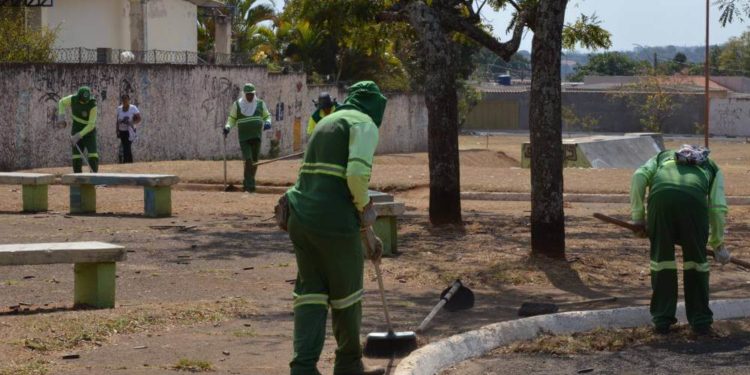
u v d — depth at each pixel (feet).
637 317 34.68
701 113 269.03
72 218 61.98
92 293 35.06
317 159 25.13
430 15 55.21
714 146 209.97
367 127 24.80
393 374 26.68
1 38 114.11
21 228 57.16
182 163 92.53
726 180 84.17
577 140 138.82
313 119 55.01
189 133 124.67
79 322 31.07
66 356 27.58
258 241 52.70
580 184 80.02
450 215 56.49
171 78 121.29
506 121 301.84
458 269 43.93
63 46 135.95
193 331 31.91
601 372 28.55
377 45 69.05
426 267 44.37
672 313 32.86
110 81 113.19
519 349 31.09
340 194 24.98
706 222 32.68
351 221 24.94
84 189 64.49
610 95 274.57
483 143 216.95
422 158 153.89
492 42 55.62
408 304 37.50
